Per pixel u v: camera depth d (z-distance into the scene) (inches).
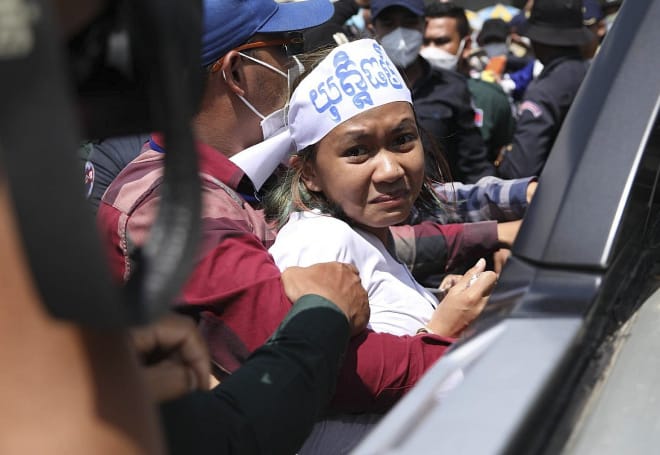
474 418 29.4
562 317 36.0
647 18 47.3
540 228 41.0
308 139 70.1
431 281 89.7
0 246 18.4
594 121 44.0
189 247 20.0
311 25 79.3
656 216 49.5
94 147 94.3
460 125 159.6
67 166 16.6
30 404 19.4
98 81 24.5
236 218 68.3
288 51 79.2
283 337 47.9
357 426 63.1
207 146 74.0
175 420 37.8
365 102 67.9
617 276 40.7
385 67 70.1
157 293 19.6
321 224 68.3
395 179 68.7
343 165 68.9
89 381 20.1
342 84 68.6
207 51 75.4
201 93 28.1
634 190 41.6
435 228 89.7
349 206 69.7
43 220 16.7
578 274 39.1
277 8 78.2
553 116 164.9
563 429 31.9
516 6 365.7
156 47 19.9
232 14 75.7
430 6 205.6
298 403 44.6
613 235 39.6
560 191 42.0
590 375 35.4
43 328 19.2
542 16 171.6
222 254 62.4
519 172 165.0
